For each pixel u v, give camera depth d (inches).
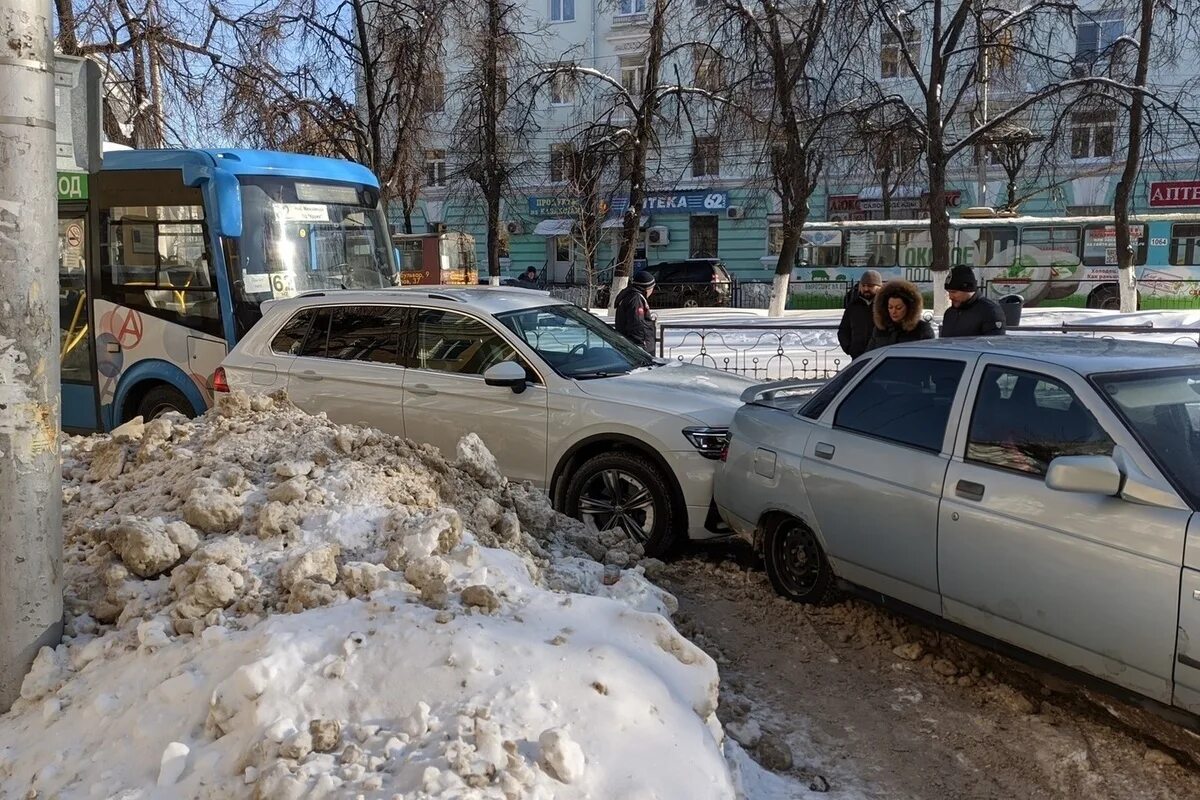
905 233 1066.1
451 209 1534.2
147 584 148.2
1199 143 785.6
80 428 394.3
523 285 1326.3
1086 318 770.2
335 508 166.2
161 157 370.0
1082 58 823.7
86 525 172.1
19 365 132.9
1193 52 1058.7
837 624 201.3
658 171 1136.2
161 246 369.7
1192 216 964.6
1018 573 155.0
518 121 1003.3
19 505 133.2
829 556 197.3
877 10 747.4
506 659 121.8
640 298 415.2
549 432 250.1
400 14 813.9
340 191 416.2
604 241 1480.1
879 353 201.0
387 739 109.2
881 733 158.1
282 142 809.5
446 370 267.3
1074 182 1227.9
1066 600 147.7
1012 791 140.9
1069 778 143.6
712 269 1289.4
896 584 181.0
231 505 164.1
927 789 141.3
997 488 160.9
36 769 116.6
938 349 188.2
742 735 150.7
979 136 821.2
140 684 125.0
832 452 196.5
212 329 359.9
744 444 221.8
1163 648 134.8
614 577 194.5
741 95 831.1
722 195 1427.2
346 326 286.7
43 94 132.6
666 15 962.7
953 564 167.0
